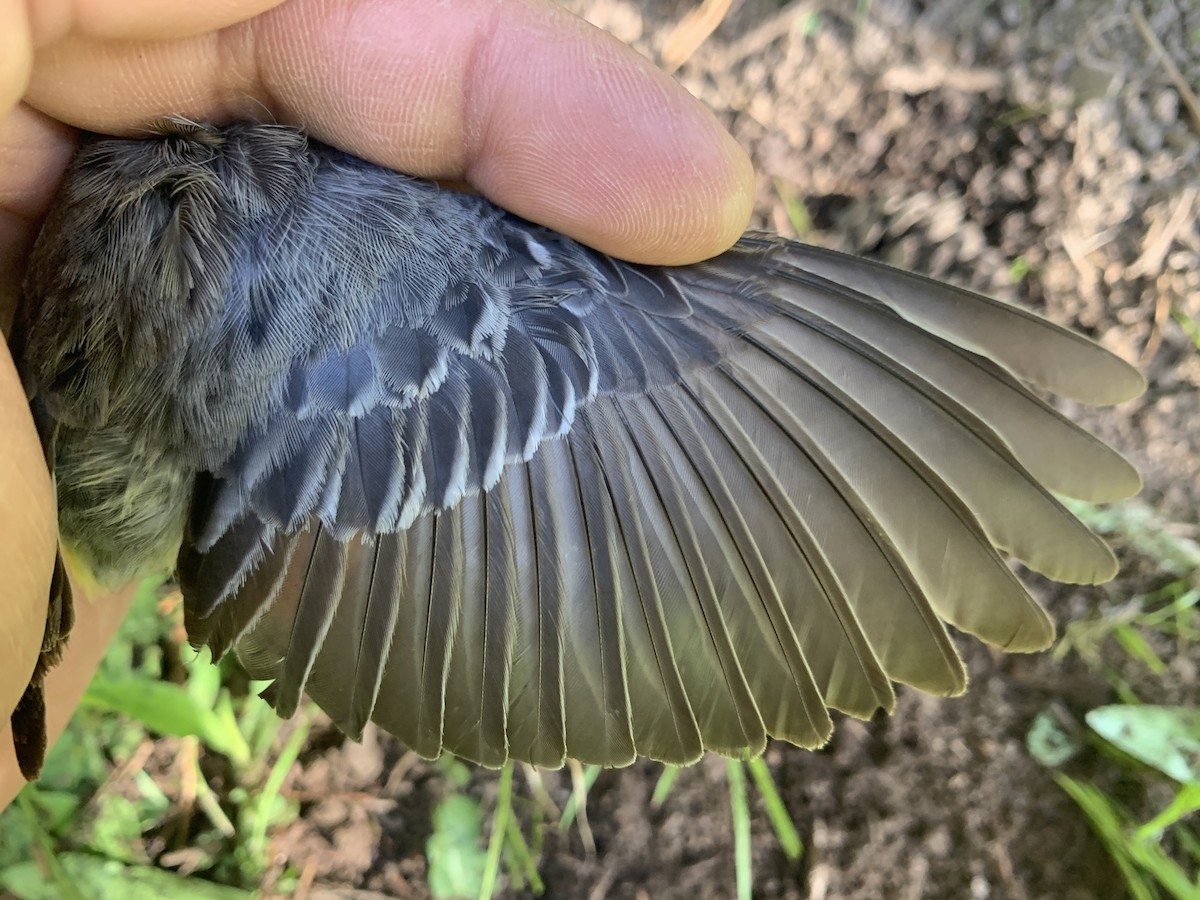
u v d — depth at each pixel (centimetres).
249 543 8
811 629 9
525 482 8
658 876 15
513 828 15
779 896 14
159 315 8
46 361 8
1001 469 8
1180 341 15
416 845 15
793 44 15
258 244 8
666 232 9
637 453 9
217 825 14
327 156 9
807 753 15
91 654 12
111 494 8
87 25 8
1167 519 15
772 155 15
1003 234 15
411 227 8
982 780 15
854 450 8
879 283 8
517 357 8
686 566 9
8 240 9
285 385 8
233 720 15
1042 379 8
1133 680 15
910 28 15
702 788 15
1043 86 15
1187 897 13
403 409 8
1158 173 15
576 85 9
